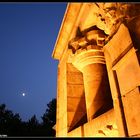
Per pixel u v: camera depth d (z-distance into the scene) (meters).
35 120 28.06
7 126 27.22
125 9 3.46
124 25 3.21
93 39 5.61
